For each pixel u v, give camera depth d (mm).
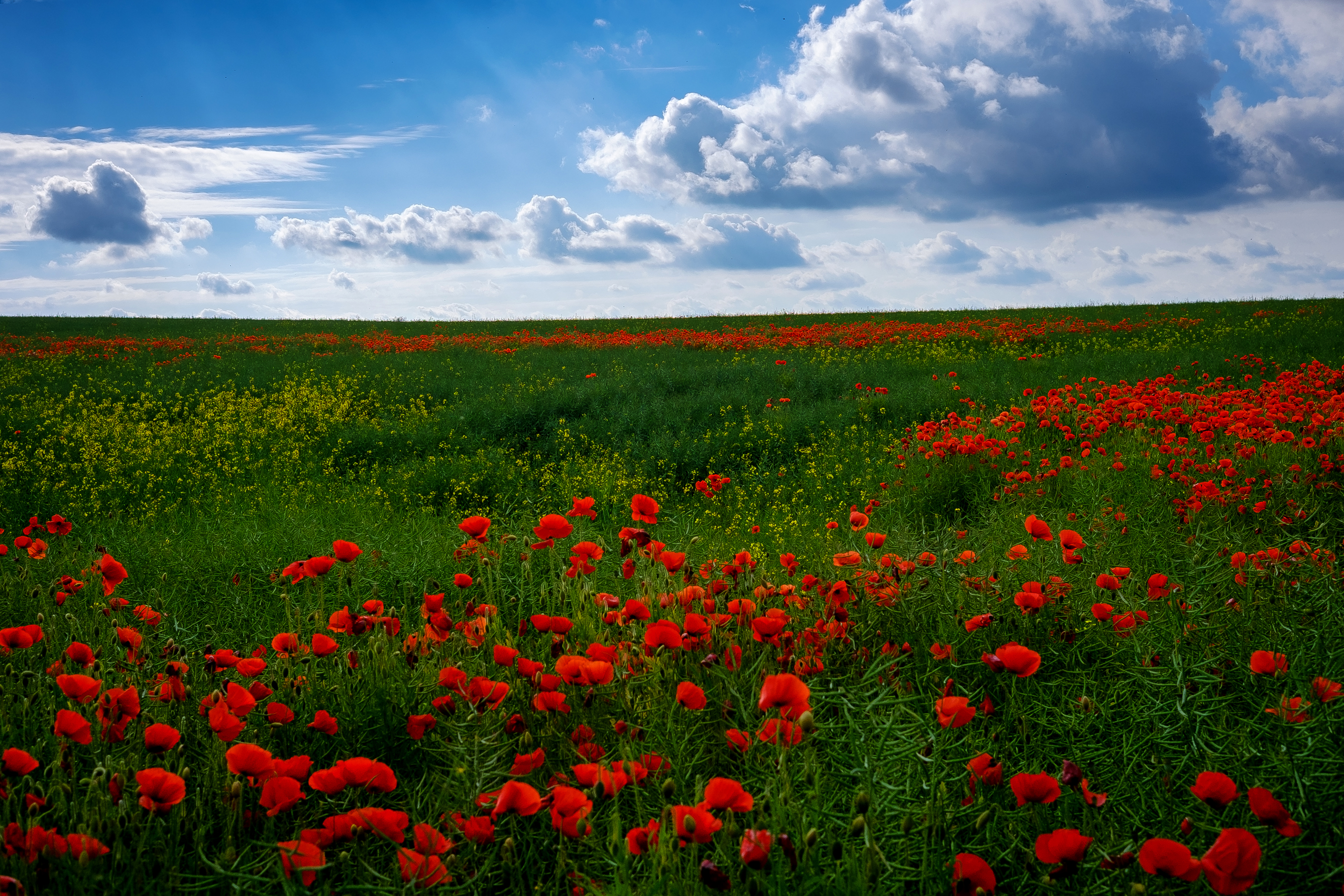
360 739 2049
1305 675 1934
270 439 9336
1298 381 7953
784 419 9031
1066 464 5453
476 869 1534
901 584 2674
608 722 2033
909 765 1627
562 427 9266
